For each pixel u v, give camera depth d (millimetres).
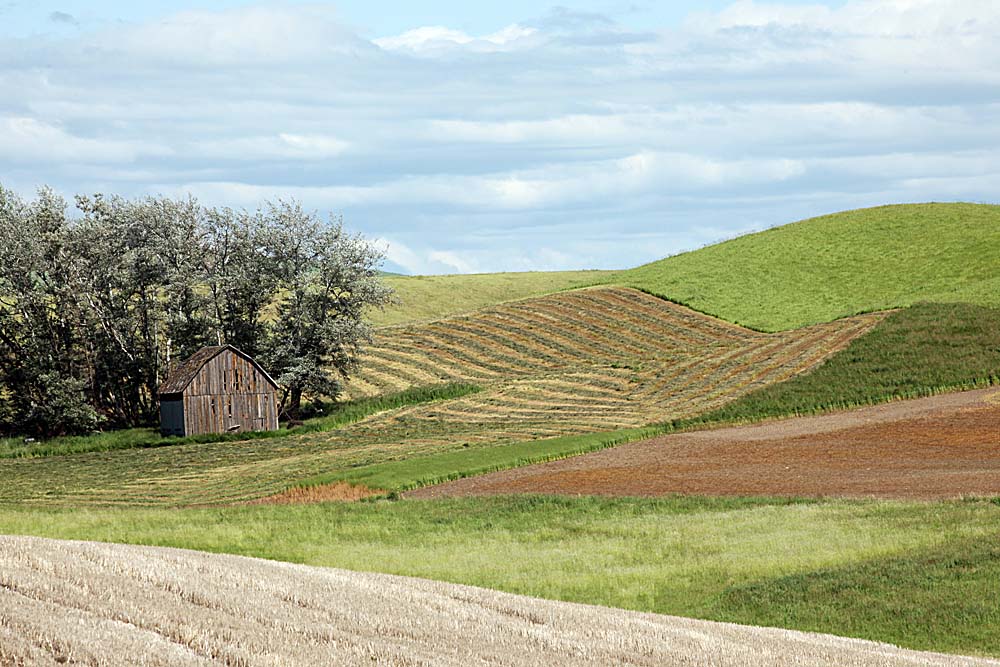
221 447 60094
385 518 33312
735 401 59031
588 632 11336
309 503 37219
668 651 10711
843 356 65375
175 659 8531
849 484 35312
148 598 10531
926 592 20109
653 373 70625
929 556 22812
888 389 57125
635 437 51500
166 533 30859
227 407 67875
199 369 66875
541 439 51875
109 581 10961
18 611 9297
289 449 56438
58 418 67562
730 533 27922
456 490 39281
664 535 28312
